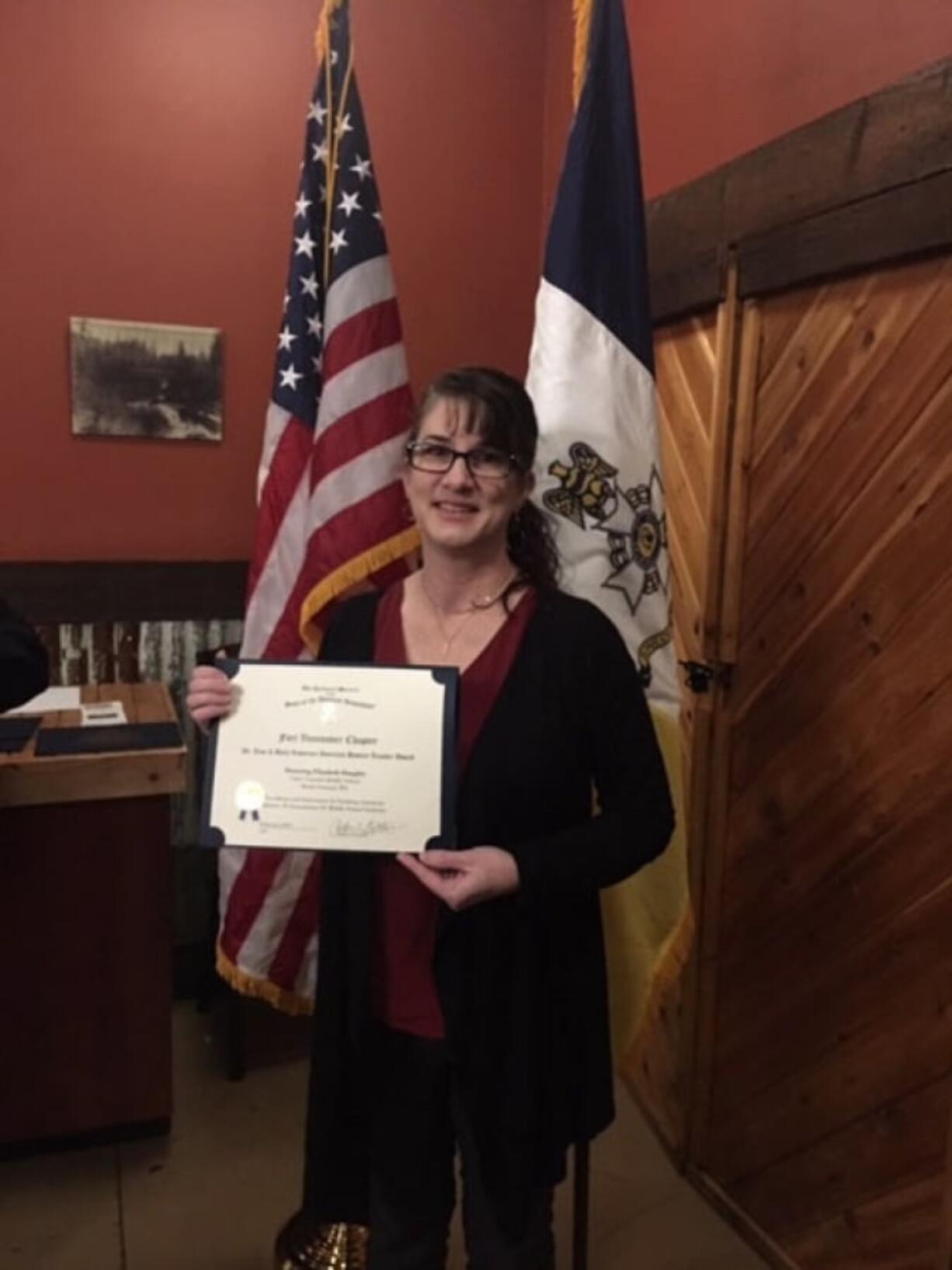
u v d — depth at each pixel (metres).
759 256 1.88
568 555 1.63
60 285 2.58
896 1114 1.70
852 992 1.78
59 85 2.52
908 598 1.62
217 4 2.59
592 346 1.66
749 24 1.96
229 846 1.23
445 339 2.88
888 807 1.68
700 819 2.15
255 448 2.78
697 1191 2.20
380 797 1.23
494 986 1.29
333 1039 1.40
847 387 1.72
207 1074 2.55
